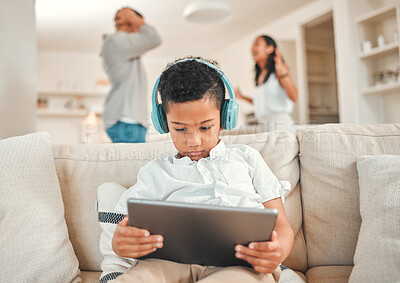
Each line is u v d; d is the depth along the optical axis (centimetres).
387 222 80
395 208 81
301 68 424
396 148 102
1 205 91
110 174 114
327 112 428
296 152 110
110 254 95
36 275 89
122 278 67
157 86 82
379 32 350
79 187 113
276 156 108
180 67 76
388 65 346
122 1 394
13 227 90
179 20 459
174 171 84
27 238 90
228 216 60
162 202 62
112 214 97
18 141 105
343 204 101
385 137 104
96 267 107
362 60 352
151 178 85
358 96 348
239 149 90
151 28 220
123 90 219
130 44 215
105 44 221
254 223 60
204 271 72
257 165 86
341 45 359
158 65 629
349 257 100
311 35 434
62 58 586
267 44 314
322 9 404
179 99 73
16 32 174
